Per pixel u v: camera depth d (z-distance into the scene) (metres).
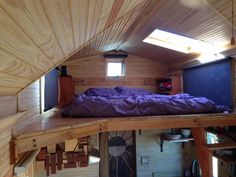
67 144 2.64
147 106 3.04
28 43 1.01
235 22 2.74
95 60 5.71
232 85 3.70
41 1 0.75
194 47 4.24
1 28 0.73
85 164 2.68
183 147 4.99
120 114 2.90
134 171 4.93
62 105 4.59
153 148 4.93
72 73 5.61
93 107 2.88
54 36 1.21
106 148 4.71
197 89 4.84
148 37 4.50
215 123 3.01
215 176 4.00
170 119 2.88
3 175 1.53
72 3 0.93
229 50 3.43
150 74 5.95
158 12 3.07
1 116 1.47
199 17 2.91
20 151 1.74
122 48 5.59
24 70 1.35
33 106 2.53
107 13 1.55
